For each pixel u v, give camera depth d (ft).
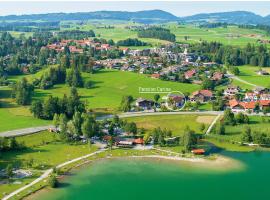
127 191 558.97
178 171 626.64
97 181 588.09
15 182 574.97
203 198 540.11
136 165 648.79
